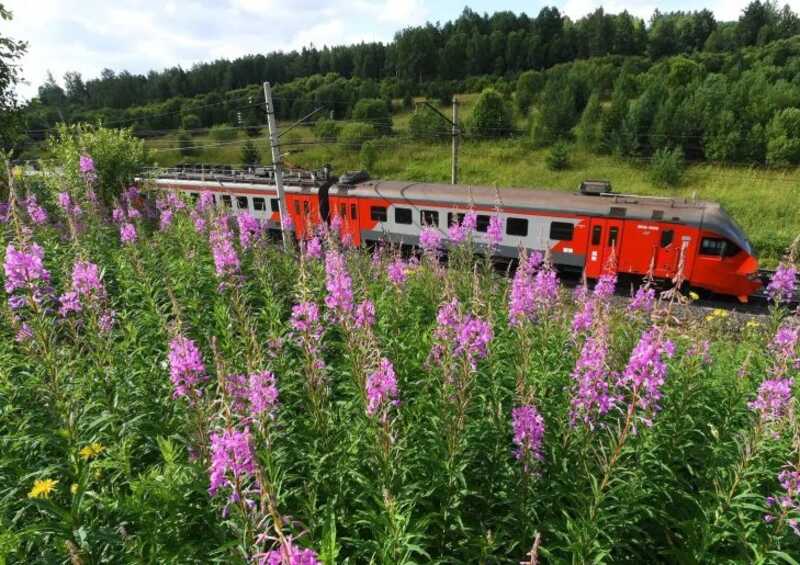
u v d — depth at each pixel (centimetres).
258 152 5091
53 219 1395
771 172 3206
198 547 370
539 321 637
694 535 422
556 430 495
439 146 4531
